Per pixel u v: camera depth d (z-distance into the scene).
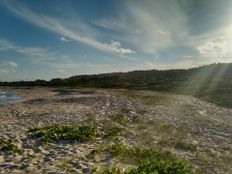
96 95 58.03
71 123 22.09
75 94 64.62
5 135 16.77
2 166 10.70
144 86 117.44
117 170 10.09
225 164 12.07
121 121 23.52
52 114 28.27
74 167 10.69
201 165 11.77
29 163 11.12
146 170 9.55
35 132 17.39
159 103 42.00
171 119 25.83
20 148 13.63
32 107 36.03
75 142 15.15
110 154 12.62
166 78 151.50
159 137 17.42
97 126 20.67
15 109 33.75
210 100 49.78
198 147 15.23
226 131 20.31
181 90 80.31
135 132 18.78
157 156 12.57
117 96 54.22
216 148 15.16
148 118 26.00
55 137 15.84
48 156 12.30
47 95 67.38
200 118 26.98
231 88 70.00
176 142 15.99
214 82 97.38
